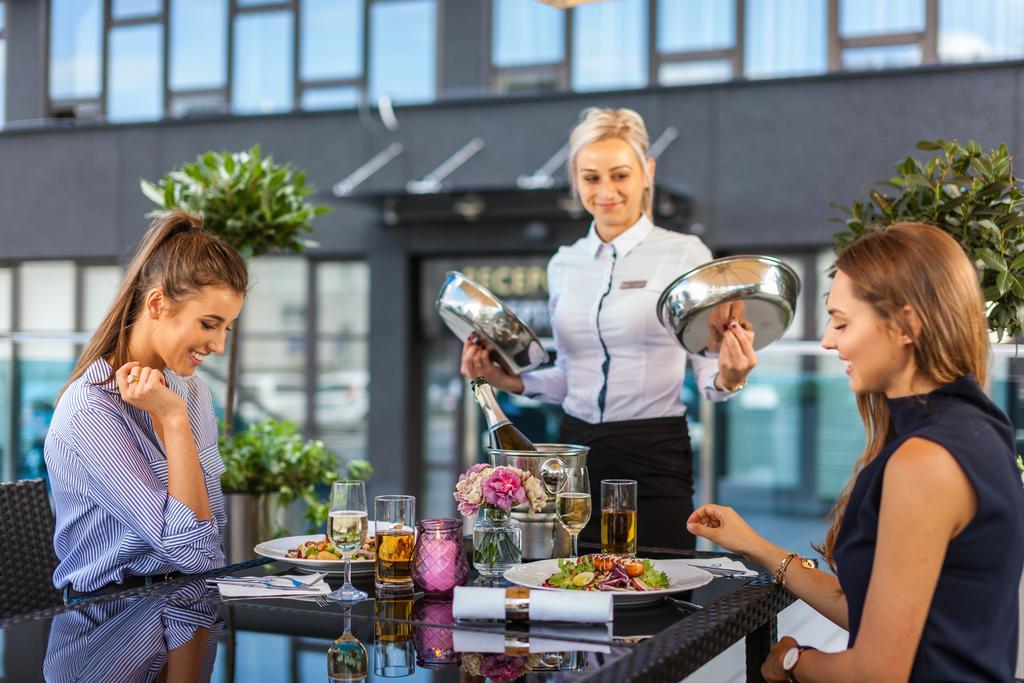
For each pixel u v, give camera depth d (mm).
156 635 1354
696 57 8062
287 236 3184
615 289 2342
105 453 1669
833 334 1359
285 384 8984
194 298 1706
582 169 2350
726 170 7754
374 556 1744
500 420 2021
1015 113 7043
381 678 1171
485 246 8344
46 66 9664
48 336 4527
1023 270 2178
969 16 7363
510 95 8367
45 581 1984
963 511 1218
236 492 2996
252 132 9047
